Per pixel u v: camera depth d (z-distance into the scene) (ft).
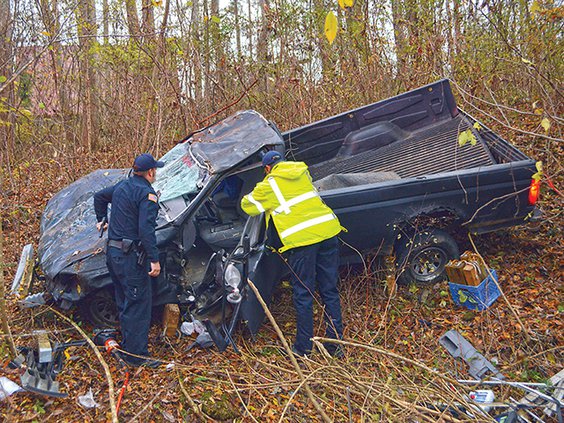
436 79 26.86
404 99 21.48
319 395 12.22
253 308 14.07
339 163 21.31
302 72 27.71
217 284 14.48
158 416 11.20
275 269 15.26
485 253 18.48
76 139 29.96
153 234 12.81
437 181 16.39
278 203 13.82
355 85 28.19
